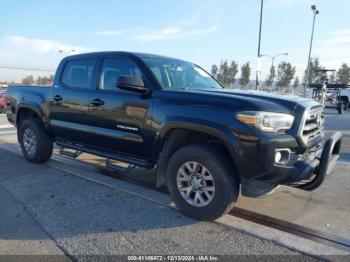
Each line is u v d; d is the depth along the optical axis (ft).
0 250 9.43
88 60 15.07
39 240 9.98
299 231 10.47
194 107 10.82
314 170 10.33
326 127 40.83
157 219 11.30
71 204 12.66
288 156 9.92
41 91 17.56
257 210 12.19
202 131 10.50
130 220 11.23
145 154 12.66
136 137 12.60
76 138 15.76
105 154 14.40
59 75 16.53
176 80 13.33
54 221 11.22
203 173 10.93
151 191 13.94
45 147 17.79
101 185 14.75
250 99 10.22
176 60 15.07
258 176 9.92
